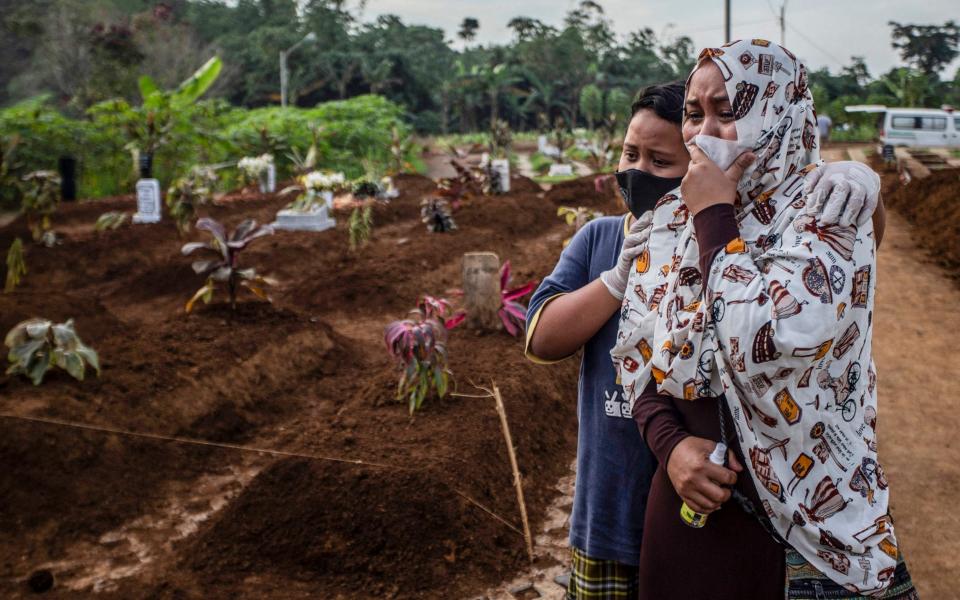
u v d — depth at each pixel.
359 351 6.83
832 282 1.38
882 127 29.80
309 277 8.92
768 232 1.50
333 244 11.03
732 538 1.53
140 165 15.24
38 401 4.48
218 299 8.08
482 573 3.29
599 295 1.81
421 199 16.94
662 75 82.19
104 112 19.70
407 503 3.44
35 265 9.77
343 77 55.50
